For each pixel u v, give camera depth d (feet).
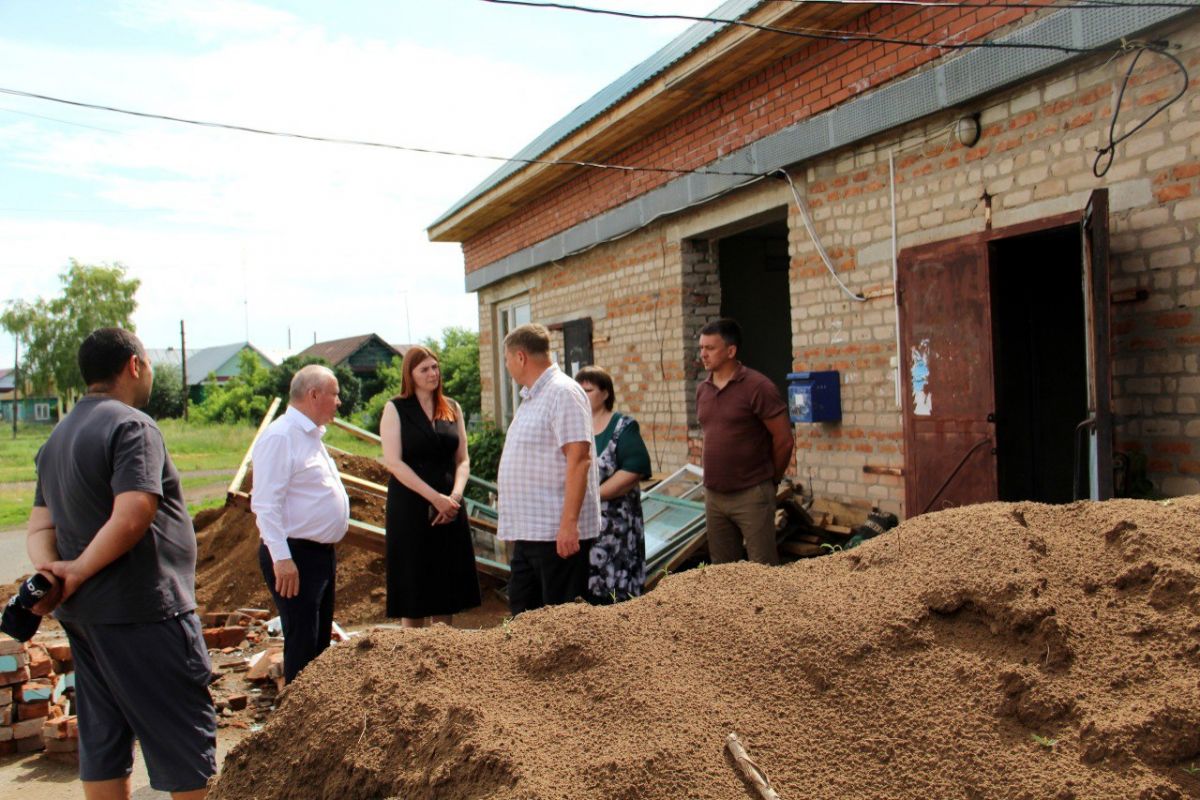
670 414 30.99
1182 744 5.83
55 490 10.48
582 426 13.56
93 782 10.39
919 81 20.06
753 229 31.99
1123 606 7.13
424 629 9.00
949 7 18.88
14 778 13.66
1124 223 16.40
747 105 25.95
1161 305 15.83
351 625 21.85
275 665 16.99
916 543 8.55
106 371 10.89
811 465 24.85
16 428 179.22
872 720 6.63
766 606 8.22
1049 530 8.27
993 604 7.17
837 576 8.63
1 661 14.57
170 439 112.88
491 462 43.60
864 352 22.66
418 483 16.39
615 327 34.35
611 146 32.48
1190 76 15.26
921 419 20.08
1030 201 18.21
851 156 22.72
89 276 173.37
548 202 39.14
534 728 7.04
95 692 10.46
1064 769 5.88
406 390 17.12
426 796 6.75
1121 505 8.52
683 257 30.17
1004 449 18.80
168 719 10.25
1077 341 20.67
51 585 9.68
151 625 10.20
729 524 18.03
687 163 28.94
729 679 7.32
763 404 17.24
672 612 8.45
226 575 24.58
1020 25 17.88
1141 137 16.08
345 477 26.14
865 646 7.18
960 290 18.98
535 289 41.47
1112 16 16.07
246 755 8.13
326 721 7.91
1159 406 15.93
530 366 13.93
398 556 16.70
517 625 8.78
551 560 13.75
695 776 6.28
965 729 6.35
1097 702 6.31
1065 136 17.48
